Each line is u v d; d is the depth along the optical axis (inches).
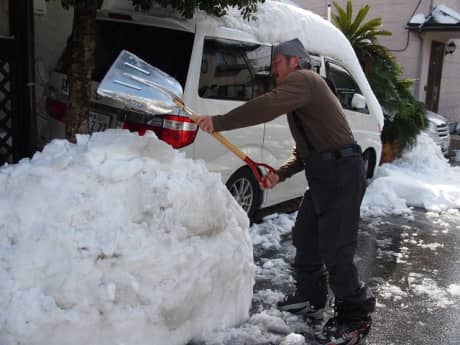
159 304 111.0
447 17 518.0
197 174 123.3
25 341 97.6
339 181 124.3
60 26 262.8
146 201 112.9
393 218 259.8
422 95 548.7
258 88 198.8
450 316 153.5
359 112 268.8
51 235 104.0
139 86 120.8
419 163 380.5
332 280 129.4
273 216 234.8
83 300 103.4
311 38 223.9
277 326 136.4
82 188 110.8
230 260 126.7
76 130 171.2
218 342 124.7
